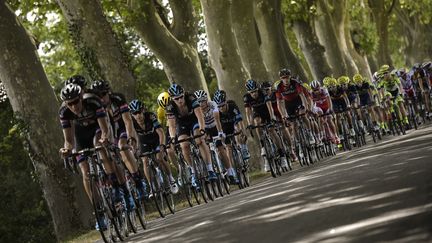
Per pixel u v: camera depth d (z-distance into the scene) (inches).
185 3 2034.9
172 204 1047.6
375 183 690.8
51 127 1464.1
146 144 1055.0
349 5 3599.9
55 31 2519.7
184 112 1064.8
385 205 542.6
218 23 2064.5
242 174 1242.0
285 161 1290.6
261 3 2443.4
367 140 1865.2
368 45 3619.6
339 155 1432.1
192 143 1100.5
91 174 790.5
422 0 4143.7
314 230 505.7
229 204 882.8
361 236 448.8
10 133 2053.4
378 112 1748.3
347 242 439.2
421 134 1434.5
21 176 2635.3
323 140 1534.2
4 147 2150.6
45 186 1472.7
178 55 1971.0
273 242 494.9
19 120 1462.8
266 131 1268.5
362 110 1649.9
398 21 5118.1
